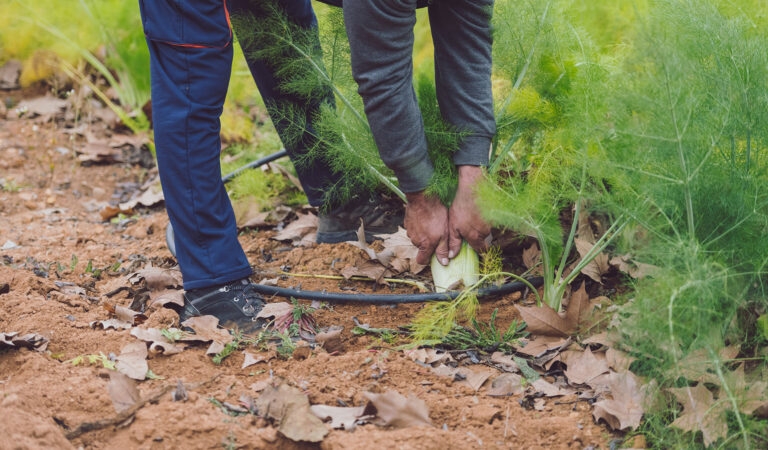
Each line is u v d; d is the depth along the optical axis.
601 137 2.27
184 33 2.20
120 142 4.24
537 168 2.75
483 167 2.44
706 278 1.93
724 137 2.20
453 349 2.36
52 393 1.99
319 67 2.76
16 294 2.56
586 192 2.36
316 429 1.90
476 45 2.34
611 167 2.19
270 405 1.97
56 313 2.48
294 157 2.93
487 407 2.04
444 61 2.37
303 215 3.25
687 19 2.26
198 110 2.25
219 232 2.36
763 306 2.18
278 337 2.36
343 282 2.78
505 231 2.86
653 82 2.04
